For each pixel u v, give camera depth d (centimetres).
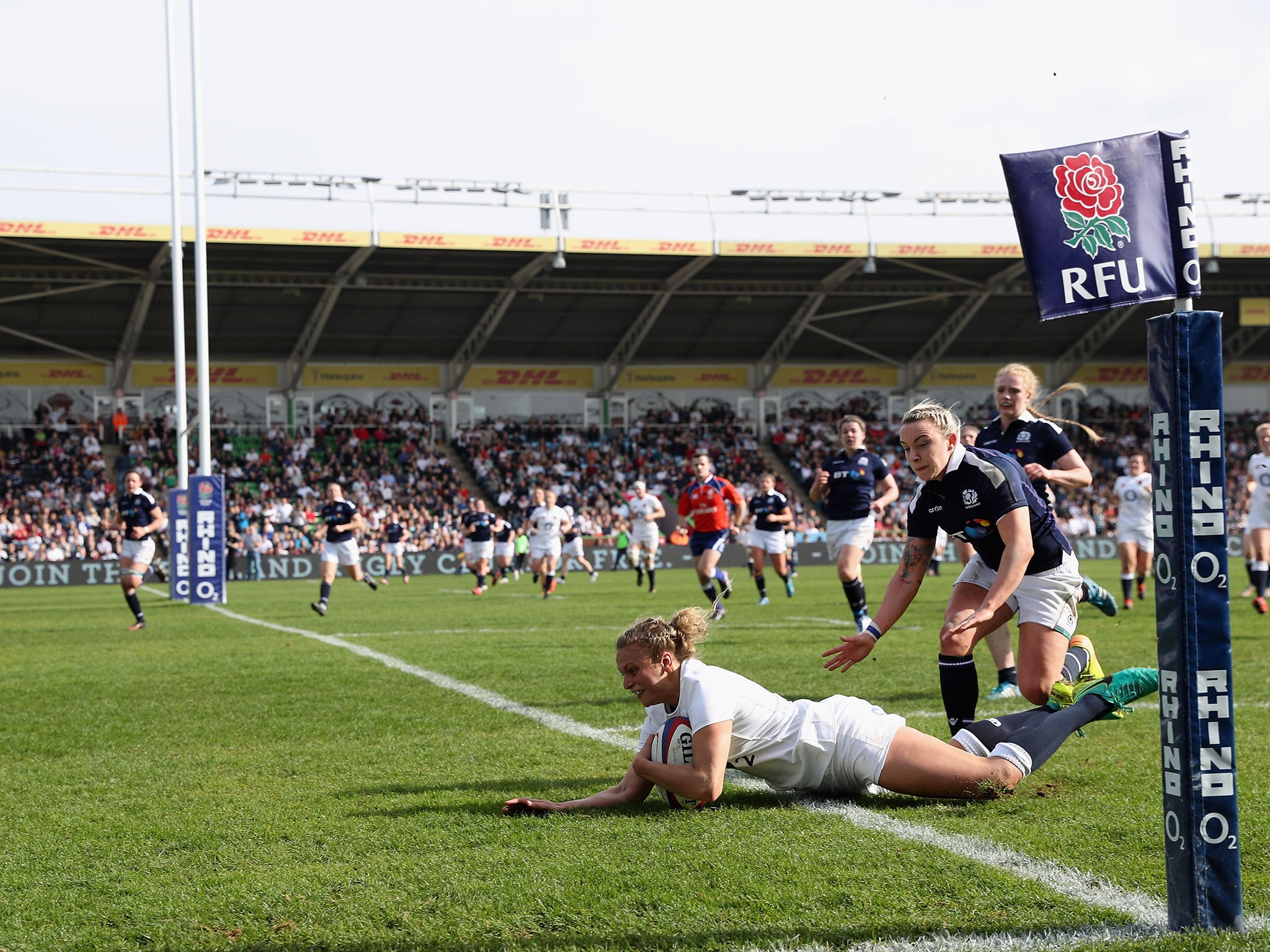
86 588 2897
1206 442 284
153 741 613
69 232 3031
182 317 2056
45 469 3625
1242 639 1049
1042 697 494
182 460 2059
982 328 4334
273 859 383
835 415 4466
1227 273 3969
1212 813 285
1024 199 321
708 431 4331
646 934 305
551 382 4281
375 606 1803
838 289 3962
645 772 423
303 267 3431
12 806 470
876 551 3550
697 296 3959
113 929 321
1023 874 346
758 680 795
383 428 4050
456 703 721
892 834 393
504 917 321
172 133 2056
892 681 789
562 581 2639
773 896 330
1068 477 638
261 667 943
